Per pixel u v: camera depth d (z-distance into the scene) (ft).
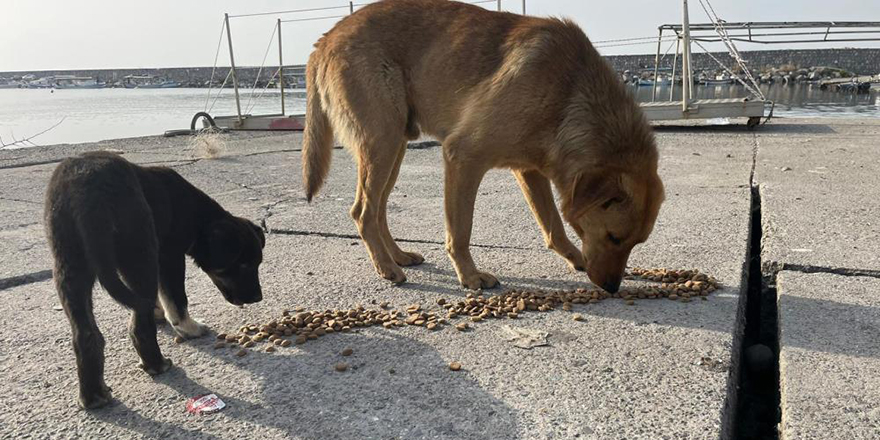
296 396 2.74
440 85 4.26
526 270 4.51
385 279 4.32
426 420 2.52
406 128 4.52
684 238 5.10
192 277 4.45
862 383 2.70
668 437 2.35
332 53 4.49
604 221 3.72
